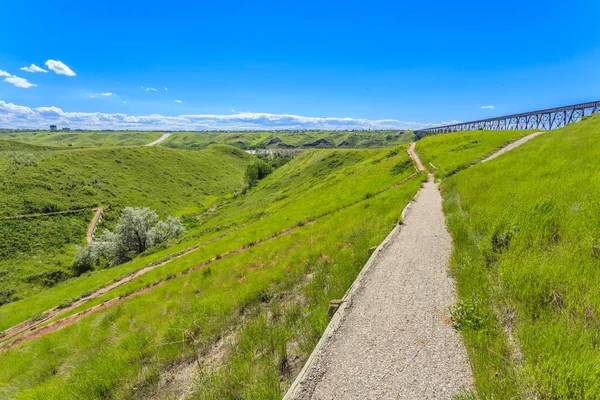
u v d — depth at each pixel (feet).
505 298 17.61
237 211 226.79
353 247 37.73
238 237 96.48
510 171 57.26
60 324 59.62
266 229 94.53
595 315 13.96
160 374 24.26
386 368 15.08
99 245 152.15
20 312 86.48
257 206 206.90
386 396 13.37
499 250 23.94
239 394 17.52
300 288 31.24
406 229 40.34
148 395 22.21
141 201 256.32
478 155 107.45
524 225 24.73
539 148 78.02
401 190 81.66
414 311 20.01
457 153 122.83
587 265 17.06
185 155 420.36
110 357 28.50
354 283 25.31
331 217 77.00
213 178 388.16
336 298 24.48
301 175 270.67
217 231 137.18
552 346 12.47
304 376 15.34
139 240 155.84
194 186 337.52
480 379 12.66
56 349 41.96
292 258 44.19
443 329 17.65
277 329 22.71
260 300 32.12
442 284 23.41
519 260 19.94
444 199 55.83
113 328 43.29
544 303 16.03
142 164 332.19
